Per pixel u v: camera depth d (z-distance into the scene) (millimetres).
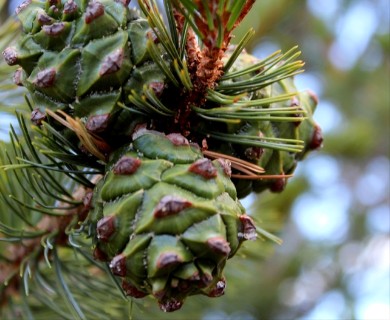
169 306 406
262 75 427
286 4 766
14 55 418
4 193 474
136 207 401
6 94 511
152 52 406
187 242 395
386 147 1153
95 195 418
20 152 443
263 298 997
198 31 408
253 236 406
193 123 430
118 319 526
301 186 926
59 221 469
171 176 402
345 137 1076
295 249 1022
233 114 422
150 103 417
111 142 424
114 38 413
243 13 418
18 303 509
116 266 400
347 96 1137
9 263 491
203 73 417
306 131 462
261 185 457
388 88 1164
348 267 1050
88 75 413
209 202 400
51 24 418
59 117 416
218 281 411
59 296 495
